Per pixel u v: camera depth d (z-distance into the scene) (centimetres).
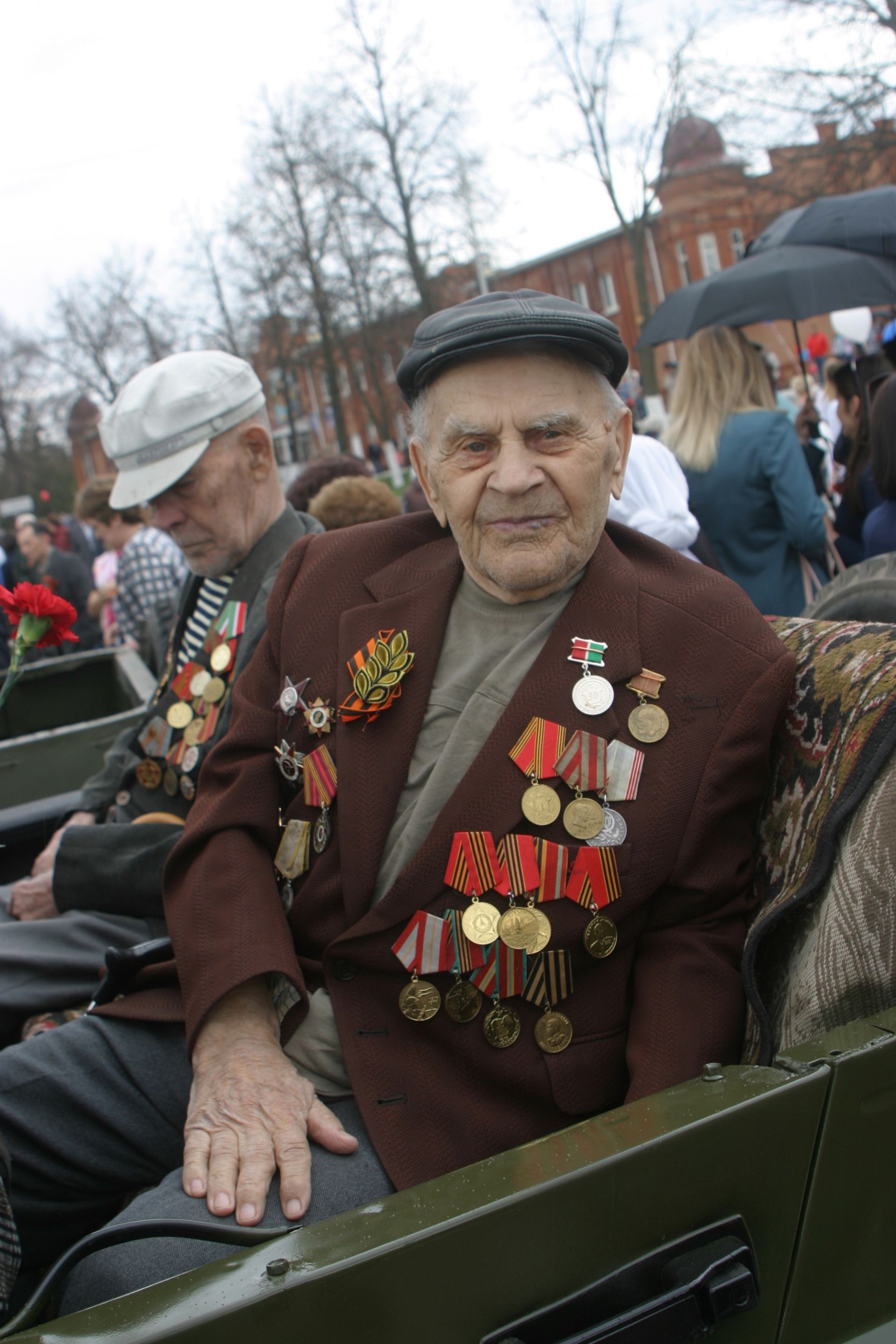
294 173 2430
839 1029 96
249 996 126
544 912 117
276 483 199
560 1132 87
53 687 349
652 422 938
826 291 391
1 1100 131
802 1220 90
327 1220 79
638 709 121
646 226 1956
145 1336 69
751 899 123
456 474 123
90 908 180
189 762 183
